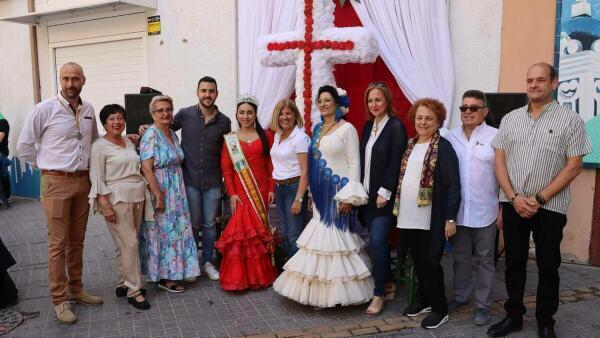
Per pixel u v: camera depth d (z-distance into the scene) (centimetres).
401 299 415
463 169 353
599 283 440
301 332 357
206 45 658
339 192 374
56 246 376
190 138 452
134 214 407
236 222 436
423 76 504
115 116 388
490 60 502
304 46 478
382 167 369
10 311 401
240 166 437
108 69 769
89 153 391
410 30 504
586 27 458
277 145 438
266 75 575
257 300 418
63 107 372
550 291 329
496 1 494
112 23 749
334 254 377
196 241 469
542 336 334
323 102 385
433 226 345
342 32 467
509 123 333
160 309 401
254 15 580
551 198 315
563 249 498
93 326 372
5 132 829
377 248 372
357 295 375
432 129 352
